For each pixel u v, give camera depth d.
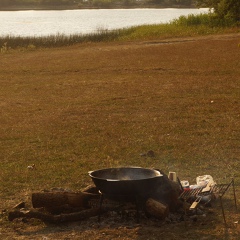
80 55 36.09
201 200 8.48
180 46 38.88
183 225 7.79
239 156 11.65
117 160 11.47
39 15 164.62
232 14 35.91
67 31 83.88
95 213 8.05
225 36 45.38
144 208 8.02
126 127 14.89
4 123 16.14
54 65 31.28
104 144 12.97
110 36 50.66
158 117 16.23
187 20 55.97
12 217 8.11
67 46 44.75
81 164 11.20
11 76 27.70
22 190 9.56
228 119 15.65
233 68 27.05
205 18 55.28
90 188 8.56
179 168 10.80
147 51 36.56
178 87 22.06
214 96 19.73
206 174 10.38
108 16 152.62
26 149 12.76
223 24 52.50
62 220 7.98
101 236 7.49
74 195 8.28
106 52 37.28
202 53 33.94
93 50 39.47
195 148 12.34
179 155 11.74
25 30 88.50
